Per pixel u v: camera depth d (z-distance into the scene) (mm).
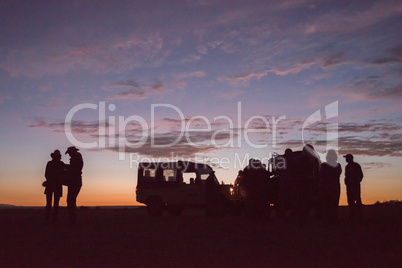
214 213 21859
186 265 7113
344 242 9875
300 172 14883
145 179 24031
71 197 15258
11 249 8977
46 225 14836
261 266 6992
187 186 22938
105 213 25234
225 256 8023
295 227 13688
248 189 17531
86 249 8977
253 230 12812
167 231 12625
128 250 8828
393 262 7293
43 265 7129
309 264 7137
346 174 16219
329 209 14516
